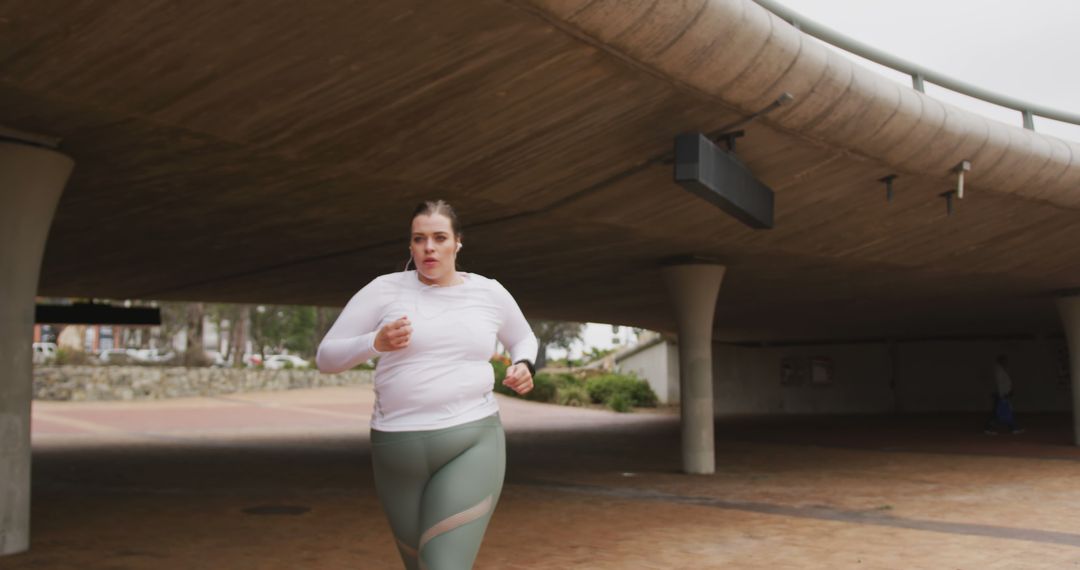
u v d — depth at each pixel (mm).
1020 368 33781
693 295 15391
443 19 6781
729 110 9305
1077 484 13844
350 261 16031
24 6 5793
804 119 9922
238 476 15438
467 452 3773
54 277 18297
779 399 38312
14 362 8266
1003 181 12922
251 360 59125
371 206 11297
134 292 21172
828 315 26406
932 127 11219
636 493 13047
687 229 12812
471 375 3807
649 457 18906
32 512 11312
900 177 12070
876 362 36469
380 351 3533
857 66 10078
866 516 10859
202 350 47250
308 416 34156
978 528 9938
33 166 8148
